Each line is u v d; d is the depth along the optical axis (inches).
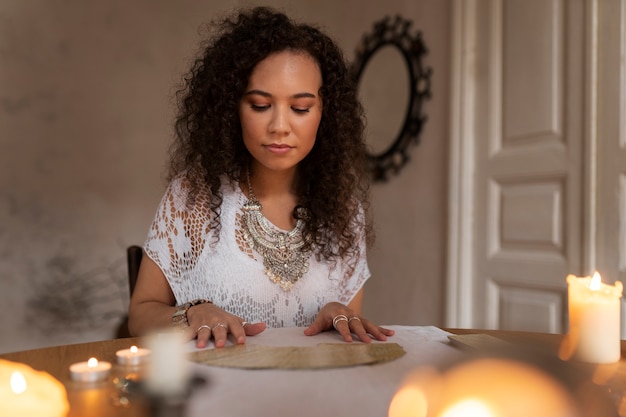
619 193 72.6
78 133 126.9
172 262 50.8
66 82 125.9
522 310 87.7
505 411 15.8
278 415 22.1
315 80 45.6
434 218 103.2
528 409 15.8
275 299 49.4
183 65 134.5
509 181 90.7
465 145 97.0
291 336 38.0
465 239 96.7
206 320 37.7
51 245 124.3
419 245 106.6
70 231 125.9
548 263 82.7
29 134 122.9
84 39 127.3
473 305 96.4
